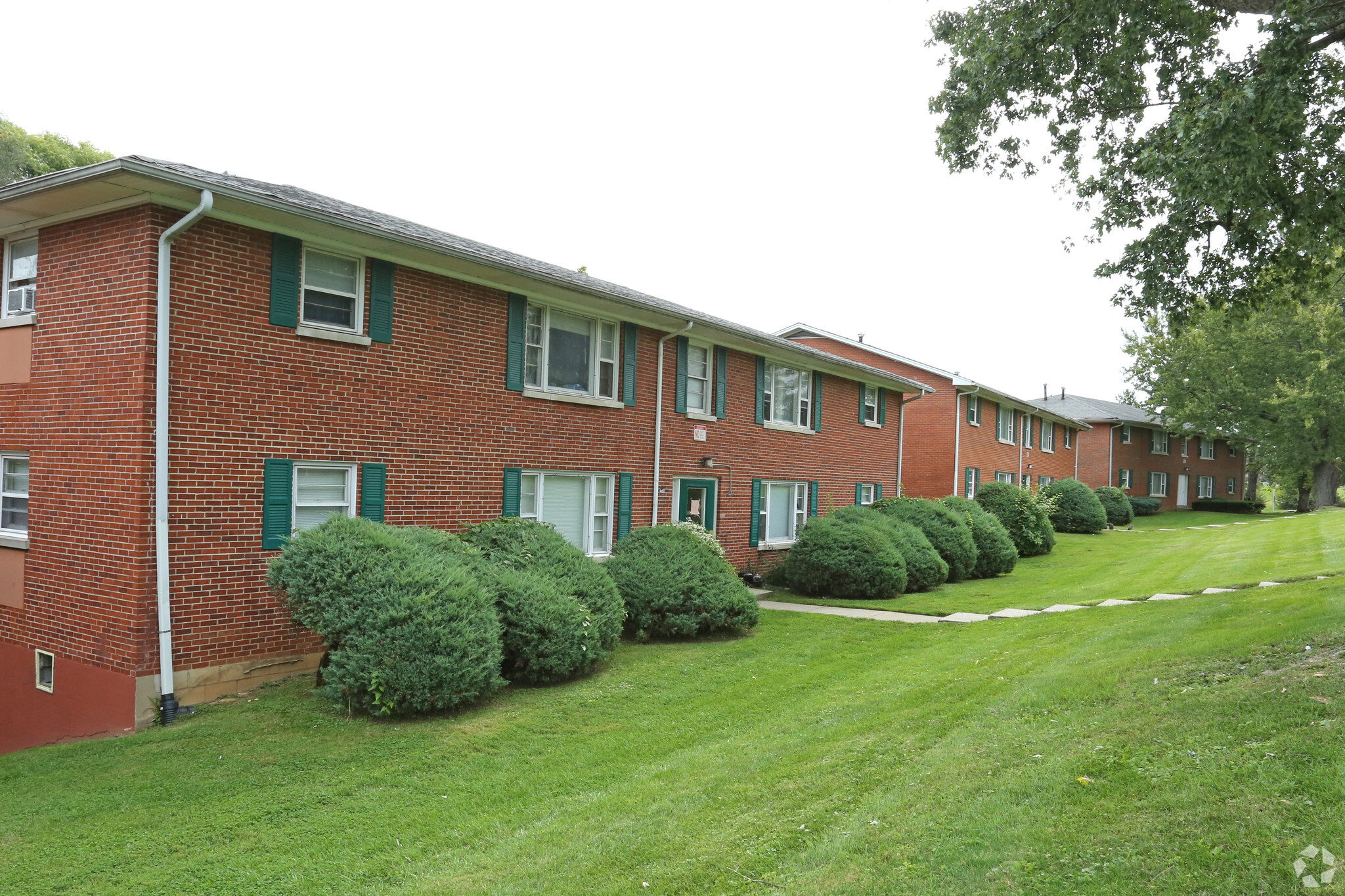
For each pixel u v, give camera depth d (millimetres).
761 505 18344
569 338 13430
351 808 6043
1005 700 7047
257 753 7254
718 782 6000
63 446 9070
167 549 8461
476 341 11672
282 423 9422
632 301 13281
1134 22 8578
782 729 7328
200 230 8695
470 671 8055
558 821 5621
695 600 11719
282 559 8570
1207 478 53344
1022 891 3797
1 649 9797
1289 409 38781
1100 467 45750
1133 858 3898
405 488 10742
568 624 9328
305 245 9703
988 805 4773
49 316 9242
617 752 7117
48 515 9234
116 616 8477
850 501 21828
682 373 15836
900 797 5164
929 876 4070
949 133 10125
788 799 5492
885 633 12148
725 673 9820
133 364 8406
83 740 8125
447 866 5055
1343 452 38750
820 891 4117
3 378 9805
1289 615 8430
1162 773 4762
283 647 9492
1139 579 16531
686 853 4820
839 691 8633
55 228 9219
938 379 28938
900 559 16203
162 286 8391
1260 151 7086
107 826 5812
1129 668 7262
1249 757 4754
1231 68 7809
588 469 13648
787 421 19266
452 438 11344
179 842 5547
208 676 8812
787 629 12570
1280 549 18766
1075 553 25250
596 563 11609
